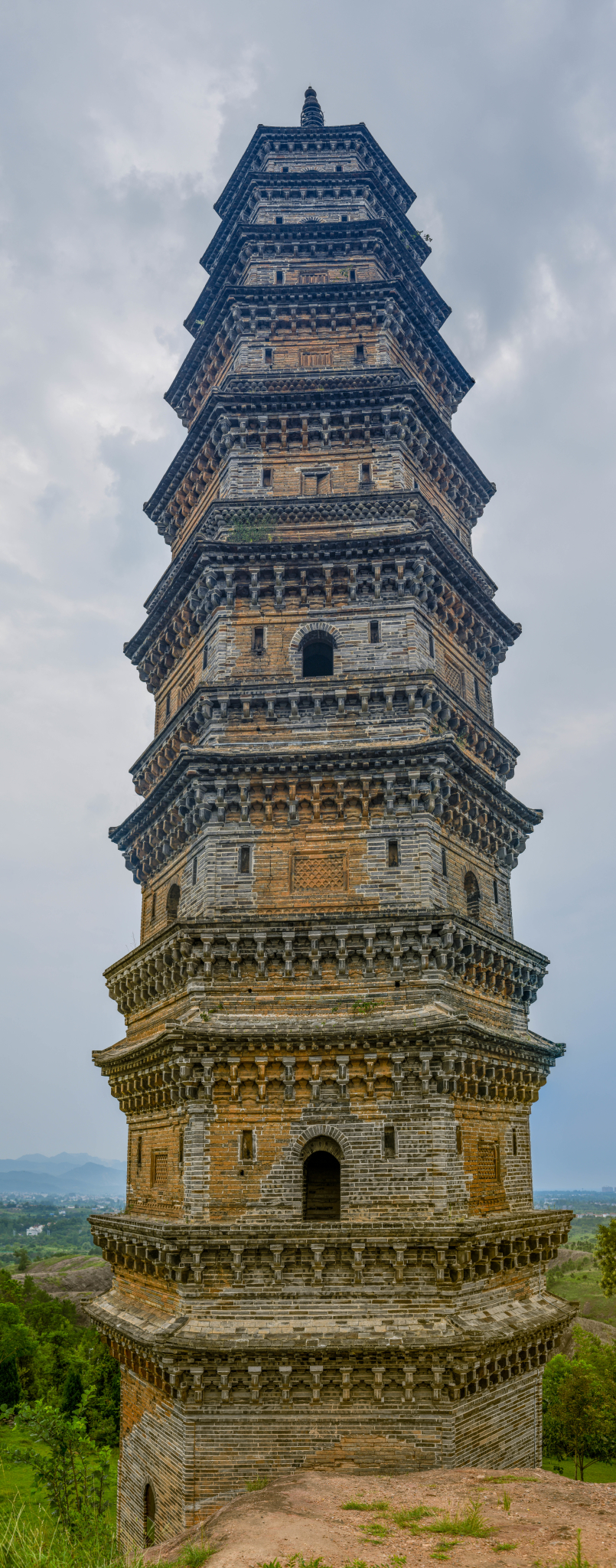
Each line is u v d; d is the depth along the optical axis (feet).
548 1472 86.07
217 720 129.90
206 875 122.52
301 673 131.44
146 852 152.46
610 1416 211.82
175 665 156.97
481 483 171.12
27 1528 75.77
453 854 130.31
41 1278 520.83
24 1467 144.66
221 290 156.15
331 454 144.15
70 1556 71.31
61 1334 335.26
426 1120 110.01
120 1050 146.51
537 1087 141.08
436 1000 114.62
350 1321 104.06
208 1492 101.45
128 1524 123.03
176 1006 124.98
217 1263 107.14
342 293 151.74
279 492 142.41
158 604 155.22
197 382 171.73
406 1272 106.01
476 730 143.23
